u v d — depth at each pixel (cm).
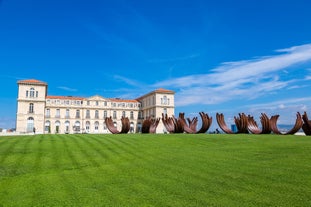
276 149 1333
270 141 1655
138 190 765
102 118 8762
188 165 1050
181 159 1181
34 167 1085
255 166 984
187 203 651
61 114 8312
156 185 804
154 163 1117
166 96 8806
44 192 773
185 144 1700
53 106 8231
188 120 3028
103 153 1384
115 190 774
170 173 937
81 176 944
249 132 2664
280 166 964
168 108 8788
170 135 2231
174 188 768
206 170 955
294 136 1995
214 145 1625
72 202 688
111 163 1152
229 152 1320
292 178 807
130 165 1098
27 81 7594
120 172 985
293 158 1088
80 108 8538
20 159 1216
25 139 1930
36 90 7669
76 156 1303
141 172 971
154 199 688
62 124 8300
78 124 8481
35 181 886
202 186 775
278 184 759
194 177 872
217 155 1248
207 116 2802
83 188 802
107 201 687
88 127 8575
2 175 964
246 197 673
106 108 8875
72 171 1021
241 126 2628
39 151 1406
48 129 8081
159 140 1870
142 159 1217
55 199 714
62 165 1121
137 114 9469
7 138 2023
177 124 2889
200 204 641
